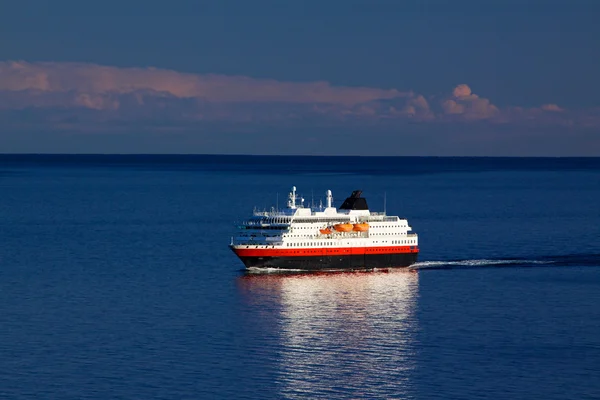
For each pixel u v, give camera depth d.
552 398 181.62
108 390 184.62
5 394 182.12
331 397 181.88
